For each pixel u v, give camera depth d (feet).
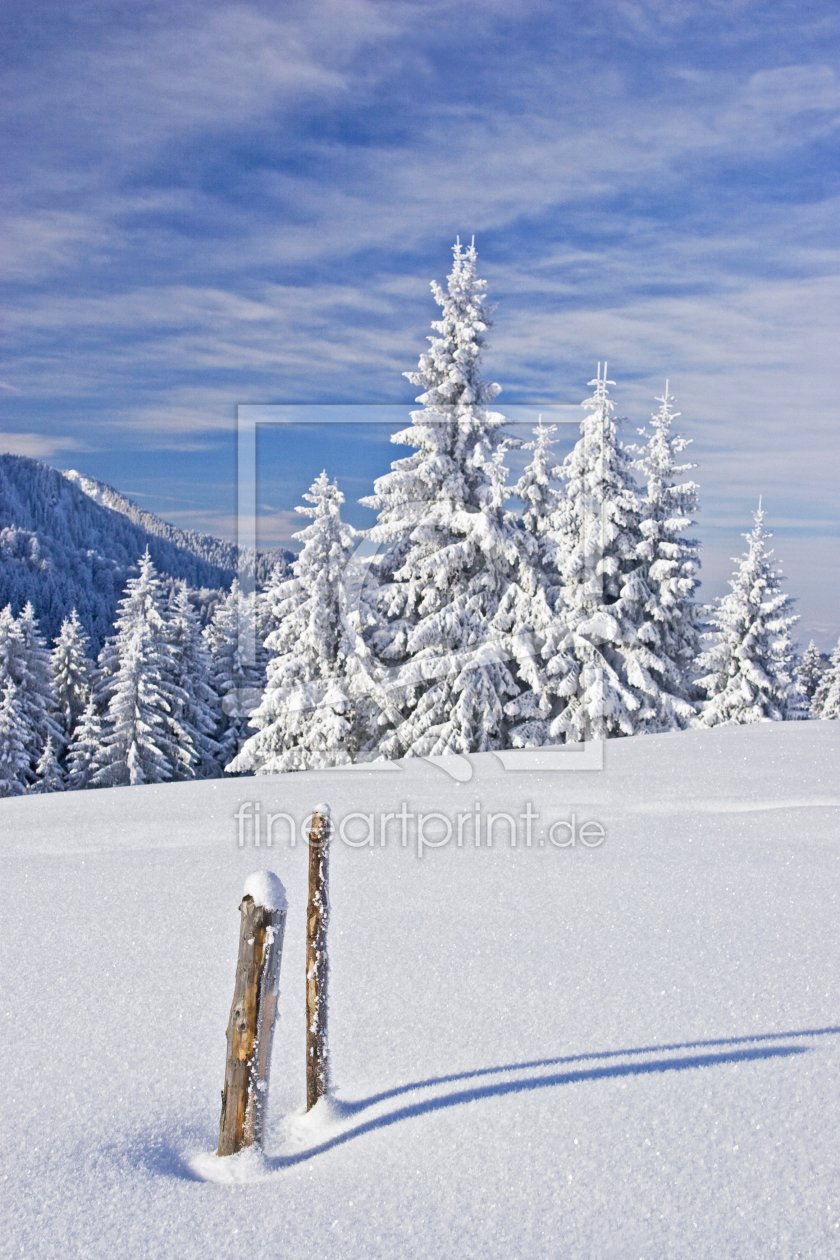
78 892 16.58
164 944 13.75
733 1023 10.06
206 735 116.26
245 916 8.33
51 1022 11.16
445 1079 9.23
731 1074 8.89
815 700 162.61
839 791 22.02
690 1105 8.38
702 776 24.68
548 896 15.16
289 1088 9.63
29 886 17.11
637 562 70.79
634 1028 10.07
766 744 29.27
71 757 115.55
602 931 13.33
